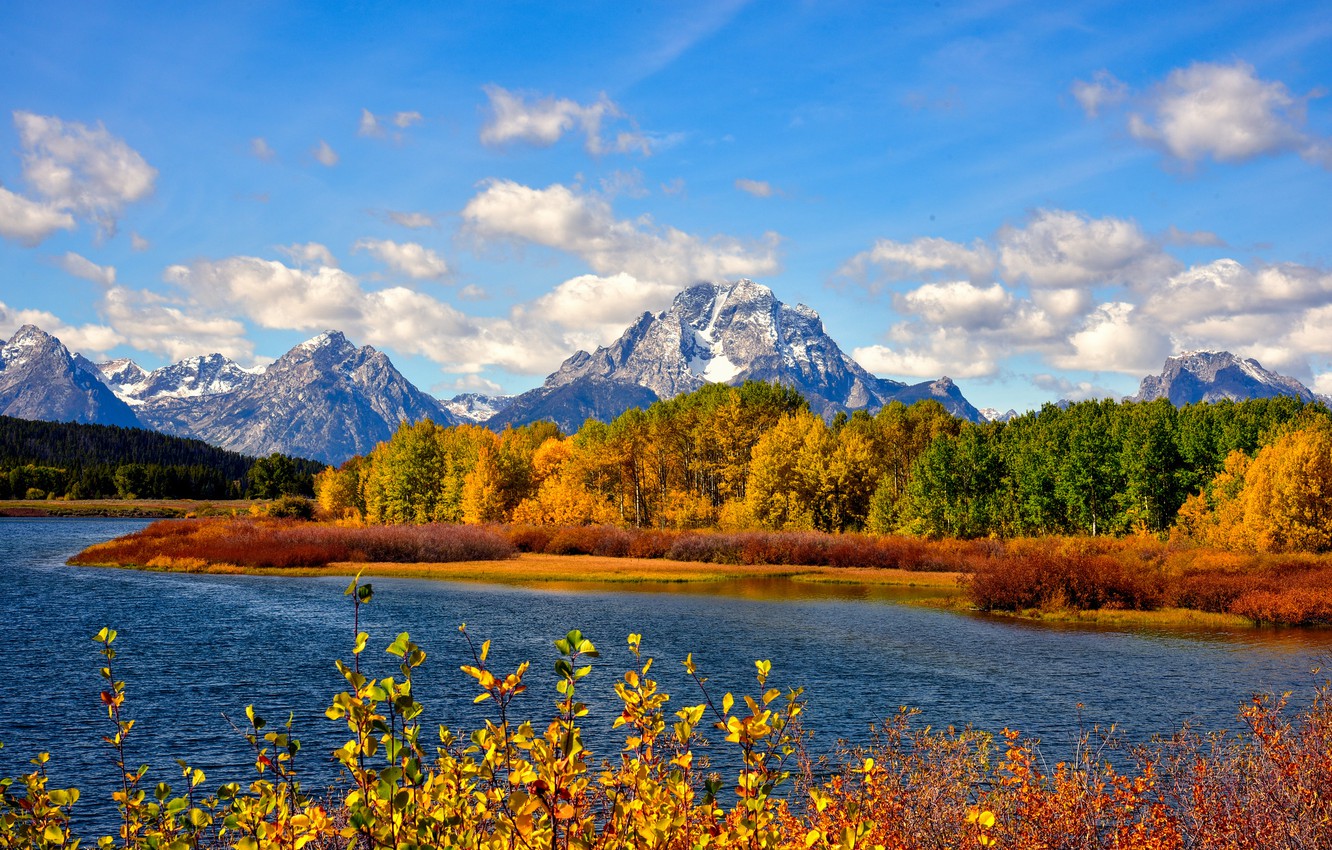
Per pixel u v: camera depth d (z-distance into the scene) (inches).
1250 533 1921.8
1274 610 1325.0
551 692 753.6
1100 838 238.2
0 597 1491.1
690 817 158.1
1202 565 1688.0
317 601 1491.1
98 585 1700.3
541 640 1094.4
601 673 866.8
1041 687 847.7
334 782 523.8
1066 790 245.4
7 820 167.6
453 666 893.8
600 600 1560.0
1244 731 601.3
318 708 733.9
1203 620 1347.2
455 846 134.4
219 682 834.8
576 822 140.4
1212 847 237.5
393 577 1942.7
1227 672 934.4
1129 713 735.7
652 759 167.3
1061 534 2448.3
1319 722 289.6
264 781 151.1
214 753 605.9
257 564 2096.5
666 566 2175.2
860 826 170.2
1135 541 2082.9
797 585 1840.6
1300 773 249.9
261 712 716.0
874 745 448.5
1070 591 1433.3
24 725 675.4
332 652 989.8
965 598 1558.8
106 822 472.7
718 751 538.9
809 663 962.1
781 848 157.3
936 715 721.0
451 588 1742.1
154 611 1339.8
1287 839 233.8
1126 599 1434.5
